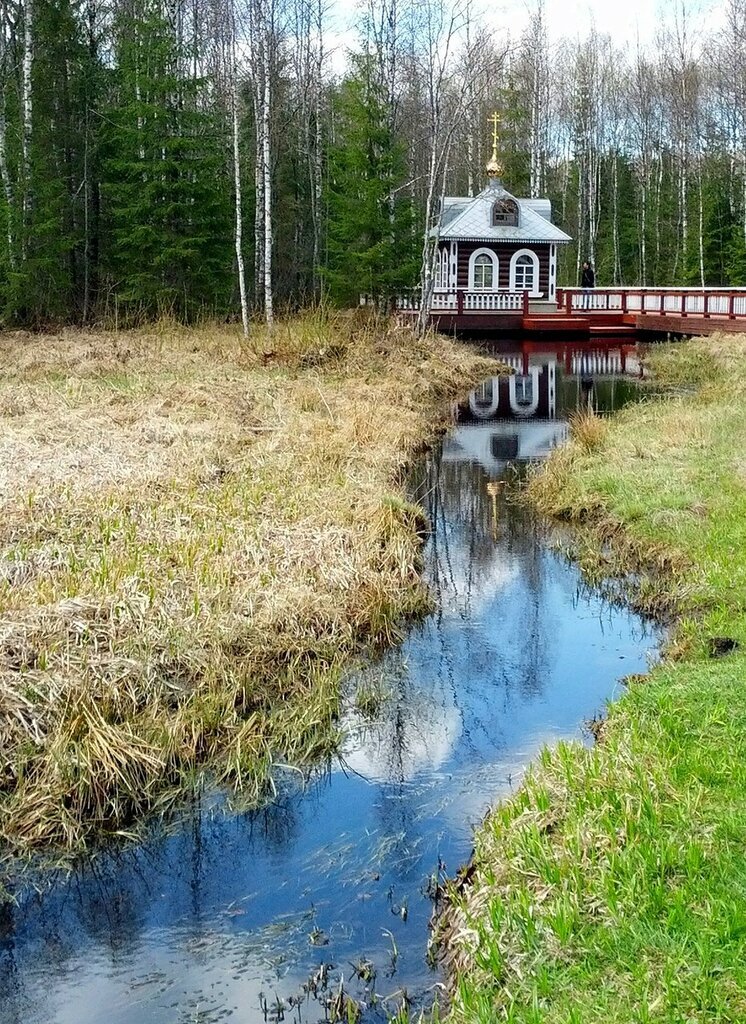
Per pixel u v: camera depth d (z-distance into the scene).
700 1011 3.33
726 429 13.11
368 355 20.31
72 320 27.30
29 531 8.16
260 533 8.76
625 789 4.71
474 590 9.14
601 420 14.80
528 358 26.67
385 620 8.07
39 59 26.61
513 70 49.78
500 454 14.99
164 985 4.21
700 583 8.13
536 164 46.94
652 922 3.78
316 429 13.18
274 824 5.45
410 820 5.41
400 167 30.16
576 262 55.56
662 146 55.50
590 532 10.52
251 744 6.09
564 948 3.78
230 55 31.67
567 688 7.01
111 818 5.45
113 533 8.33
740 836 4.24
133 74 26.48
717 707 5.56
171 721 6.07
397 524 9.78
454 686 7.11
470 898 4.38
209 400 14.19
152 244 26.33
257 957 4.35
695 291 28.89
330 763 6.11
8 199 24.47
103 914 4.73
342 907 4.68
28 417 12.25
